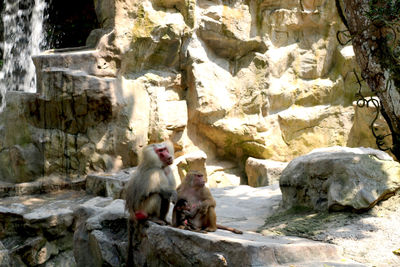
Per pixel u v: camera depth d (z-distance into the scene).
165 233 6.30
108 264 7.20
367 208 7.34
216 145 14.97
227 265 5.55
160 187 6.63
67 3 17.56
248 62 14.60
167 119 13.62
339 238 6.71
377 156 8.17
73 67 12.55
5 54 17.08
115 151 12.69
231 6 14.34
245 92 14.54
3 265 8.15
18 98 12.46
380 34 6.58
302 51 15.16
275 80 14.88
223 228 7.04
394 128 7.08
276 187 11.21
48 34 17.45
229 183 14.68
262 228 7.78
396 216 7.14
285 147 14.88
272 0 14.52
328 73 15.36
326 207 7.93
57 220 9.59
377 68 6.72
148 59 13.80
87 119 12.48
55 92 12.21
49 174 12.57
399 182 7.56
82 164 12.54
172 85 14.05
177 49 13.88
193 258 5.89
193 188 6.84
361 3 6.65
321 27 15.11
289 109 15.02
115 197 11.27
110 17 13.23
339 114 15.13
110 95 12.30
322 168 8.08
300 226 7.47
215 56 14.64
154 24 13.29
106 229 7.69
